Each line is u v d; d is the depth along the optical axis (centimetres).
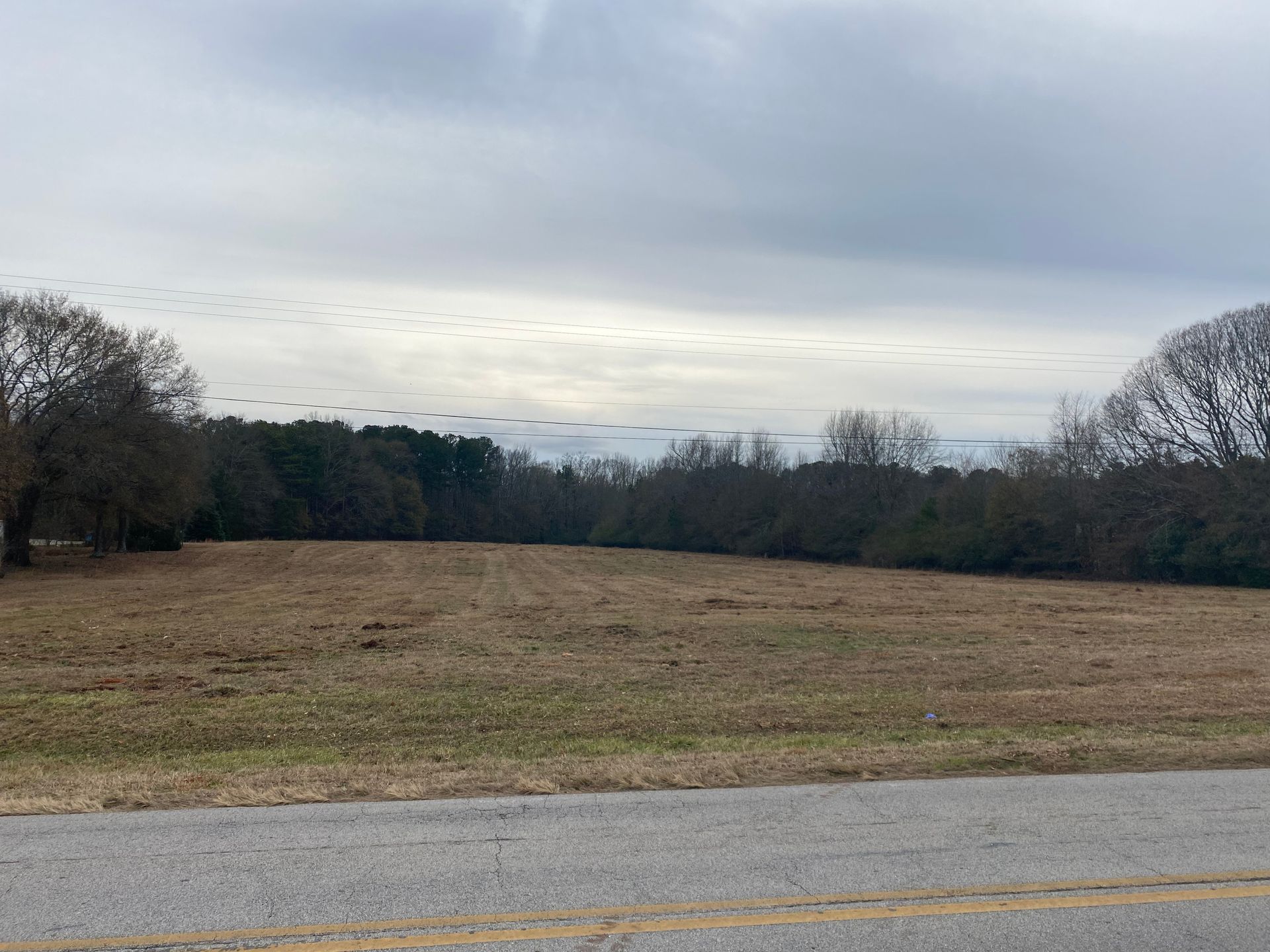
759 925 426
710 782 693
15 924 423
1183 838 553
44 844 536
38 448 3950
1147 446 4694
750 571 5347
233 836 554
